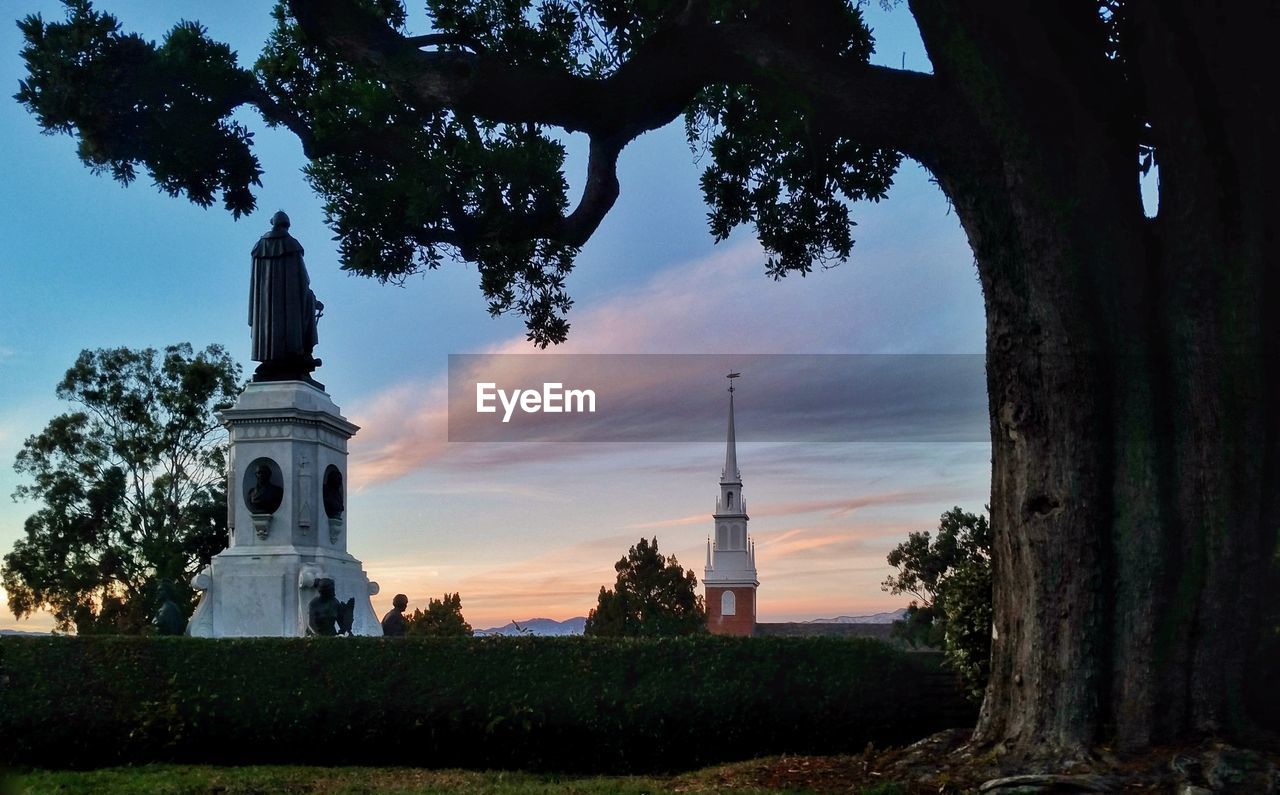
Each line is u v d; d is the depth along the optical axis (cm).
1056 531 993
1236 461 962
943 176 1070
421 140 1425
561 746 1257
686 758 1245
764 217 1678
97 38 1397
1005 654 1038
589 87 1137
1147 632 965
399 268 1407
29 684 1309
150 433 4700
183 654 1321
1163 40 966
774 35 1104
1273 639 977
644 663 1259
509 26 1367
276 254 2038
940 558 4303
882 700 1234
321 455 1997
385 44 1171
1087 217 998
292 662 1304
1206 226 969
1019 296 1023
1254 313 962
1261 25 960
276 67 1620
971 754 1022
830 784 1024
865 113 1067
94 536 4666
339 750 1285
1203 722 952
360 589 2042
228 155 1455
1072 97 1009
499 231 1324
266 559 1892
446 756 1270
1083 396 993
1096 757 952
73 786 1115
